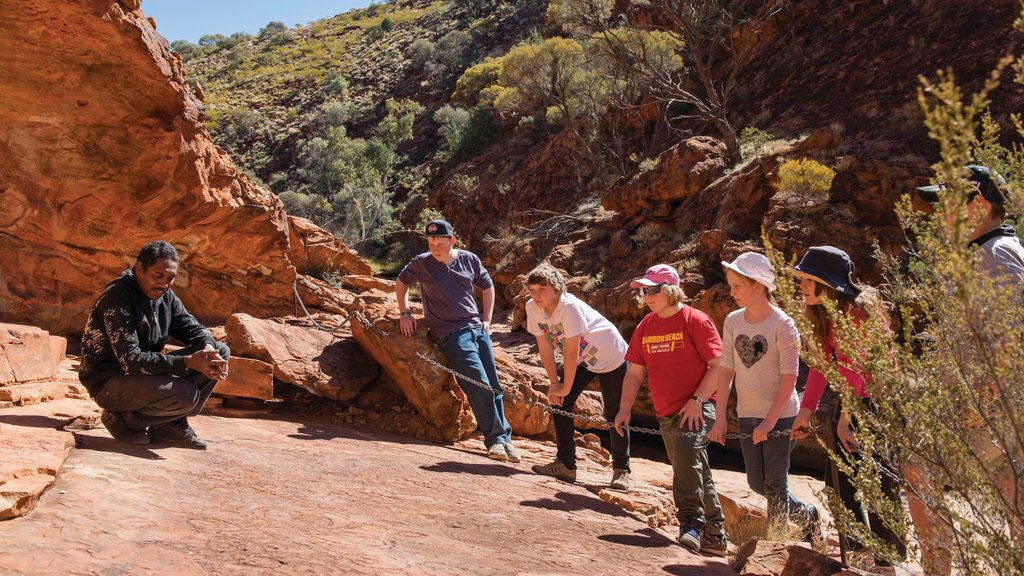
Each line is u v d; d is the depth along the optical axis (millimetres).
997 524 2570
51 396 5199
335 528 3299
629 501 5254
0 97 6773
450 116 53344
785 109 28547
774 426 4480
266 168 64812
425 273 6469
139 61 6910
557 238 28141
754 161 20969
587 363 5625
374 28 92625
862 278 15656
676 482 4375
